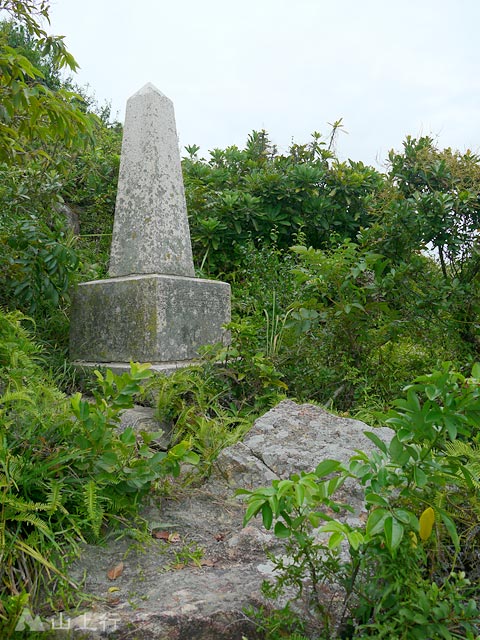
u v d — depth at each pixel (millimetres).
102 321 4492
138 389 2523
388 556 1757
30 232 4547
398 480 1803
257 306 5527
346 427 3246
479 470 2738
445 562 2182
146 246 4637
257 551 2408
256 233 7355
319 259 4391
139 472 2441
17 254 4605
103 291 4504
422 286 4895
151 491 2701
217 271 7113
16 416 2557
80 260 5309
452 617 1702
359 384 4504
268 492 1735
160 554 2340
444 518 1801
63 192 6445
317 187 7855
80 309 4660
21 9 3996
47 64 11531
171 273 4684
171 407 3701
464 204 5371
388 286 4617
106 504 2451
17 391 2635
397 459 1791
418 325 4875
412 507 1966
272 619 1887
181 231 4863
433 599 1687
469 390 1727
